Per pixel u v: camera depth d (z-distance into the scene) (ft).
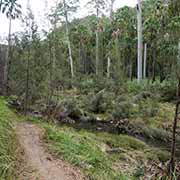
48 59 46.01
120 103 52.31
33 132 25.85
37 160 18.98
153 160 27.50
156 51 112.27
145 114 49.29
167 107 55.16
